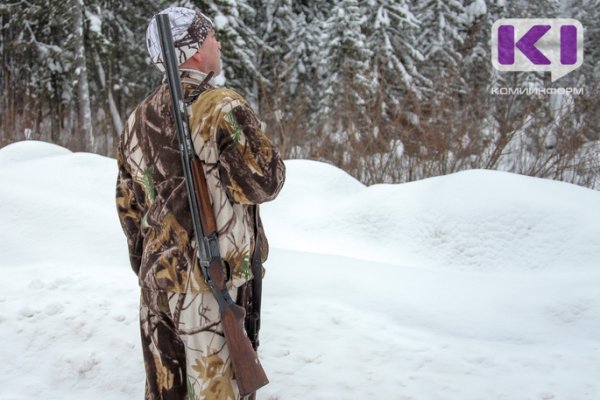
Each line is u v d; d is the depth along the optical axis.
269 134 10.69
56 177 5.34
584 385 2.56
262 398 2.56
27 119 11.93
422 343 2.95
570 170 8.28
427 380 2.65
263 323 3.14
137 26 16.75
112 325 3.15
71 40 13.62
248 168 1.73
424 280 3.71
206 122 1.76
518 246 4.29
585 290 3.37
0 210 4.54
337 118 10.48
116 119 15.58
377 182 8.42
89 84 15.96
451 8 15.07
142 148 1.89
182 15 1.85
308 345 2.94
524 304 3.34
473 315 3.25
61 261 3.97
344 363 2.79
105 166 5.65
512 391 2.55
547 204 4.45
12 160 6.38
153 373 1.93
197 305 1.79
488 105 9.56
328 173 6.20
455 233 4.60
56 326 3.14
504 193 4.67
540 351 2.85
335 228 5.18
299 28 17.38
